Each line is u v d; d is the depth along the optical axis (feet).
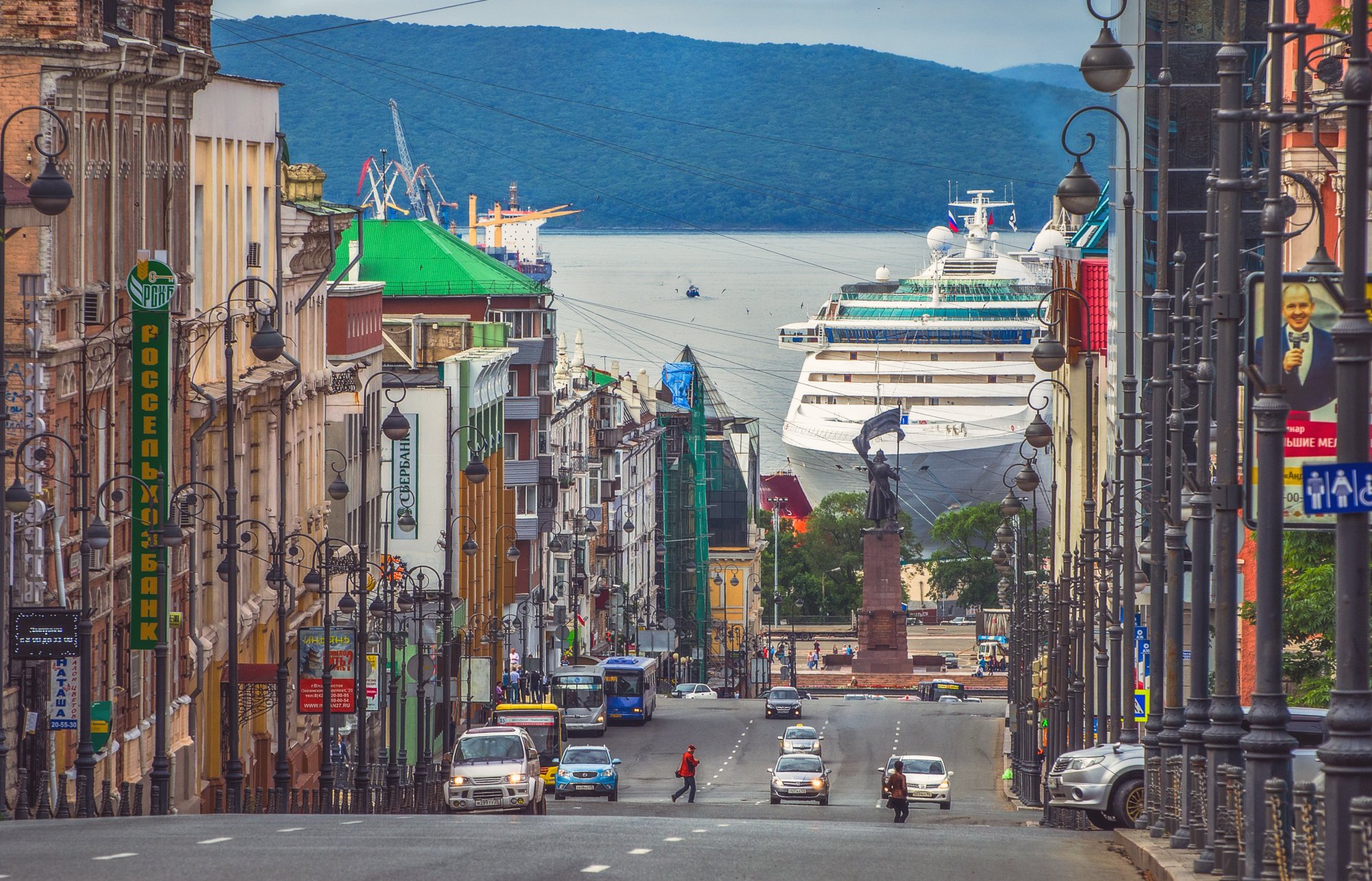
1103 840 192.95
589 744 577.02
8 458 256.11
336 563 446.60
